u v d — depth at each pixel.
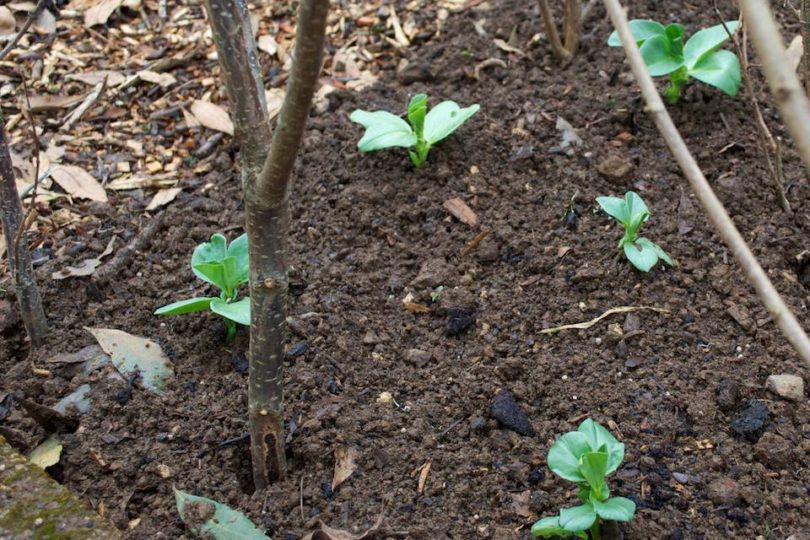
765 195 2.61
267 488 1.97
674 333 2.28
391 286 2.45
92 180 2.83
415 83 3.10
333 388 2.19
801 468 2.00
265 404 1.84
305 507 1.95
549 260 2.46
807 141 1.00
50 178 2.82
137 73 3.19
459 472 1.99
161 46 3.33
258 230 1.63
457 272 2.47
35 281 2.38
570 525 1.71
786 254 2.47
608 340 2.26
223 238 2.34
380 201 2.67
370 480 1.99
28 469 1.95
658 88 2.93
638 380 2.18
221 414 2.12
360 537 1.86
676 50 2.75
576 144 2.78
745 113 2.85
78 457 2.04
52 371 2.25
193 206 2.73
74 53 3.28
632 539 1.85
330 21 3.39
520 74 3.07
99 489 1.99
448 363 2.25
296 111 1.40
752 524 1.89
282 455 1.96
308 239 2.60
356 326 2.34
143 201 2.77
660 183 2.67
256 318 1.73
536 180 2.70
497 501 1.95
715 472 1.99
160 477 2.01
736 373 2.18
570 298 2.38
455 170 2.73
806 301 2.35
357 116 2.71
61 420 2.12
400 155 2.80
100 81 3.18
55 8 3.45
